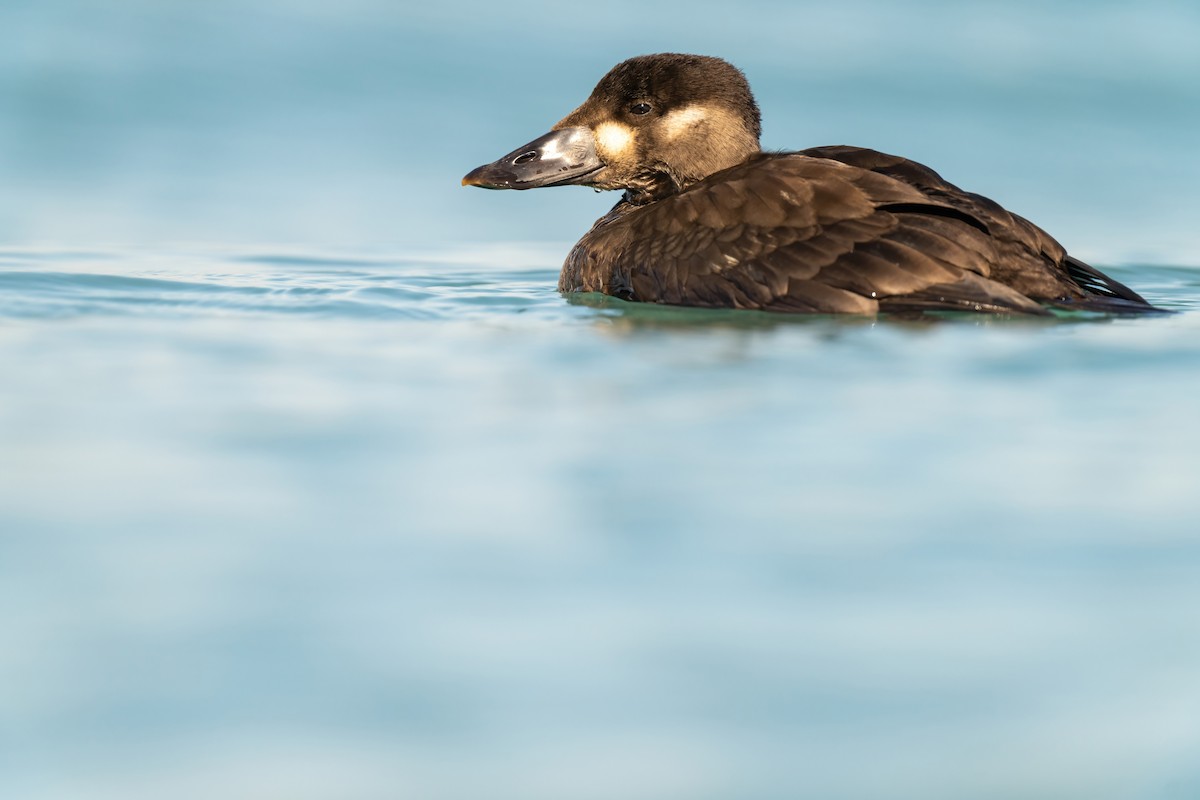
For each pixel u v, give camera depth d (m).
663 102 13.11
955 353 10.03
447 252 16.03
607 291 12.30
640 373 9.72
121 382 9.57
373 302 12.38
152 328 11.12
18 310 11.73
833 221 11.21
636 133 13.20
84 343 10.58
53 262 14.18
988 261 11.02
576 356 10.19
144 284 13.05
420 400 9.20
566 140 13.34
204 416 8.88
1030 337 10.41
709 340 10.47
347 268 14.75
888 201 11.26
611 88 13.30
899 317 10.80
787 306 11.07
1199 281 14.52
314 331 11.11
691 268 11.55
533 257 15.85
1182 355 10.02
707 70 13.09
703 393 9.28
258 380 9.65
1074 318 10.92
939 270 10.84
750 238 11.37
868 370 9.72
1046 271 11.34
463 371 9.85
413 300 12.53
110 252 14.98
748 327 10.83
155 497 7.58
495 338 10.78
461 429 8.65
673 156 13.16
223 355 10.28
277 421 8.79
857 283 10.92
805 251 11.15
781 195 11.48
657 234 11.91
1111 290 11.92
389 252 15.85
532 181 13.29
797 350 10.16
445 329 11.17
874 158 12.17
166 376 9.71
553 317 11.59
